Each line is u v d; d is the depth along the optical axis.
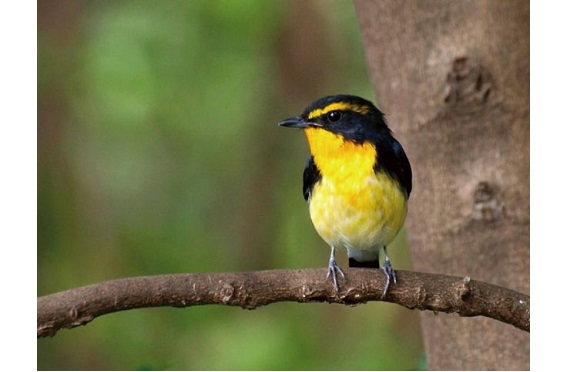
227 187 13.41
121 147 13.35
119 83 12.72
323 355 12.52
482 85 8.88
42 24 13.41
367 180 8.95
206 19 12.98
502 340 8.91
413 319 12.78
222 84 13.12
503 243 8.85
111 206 13.26
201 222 13.30
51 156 13.23
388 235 9.23
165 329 12.87
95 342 12.90
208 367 12.30
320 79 13.26
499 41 8.84
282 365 12.19
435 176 9.08
